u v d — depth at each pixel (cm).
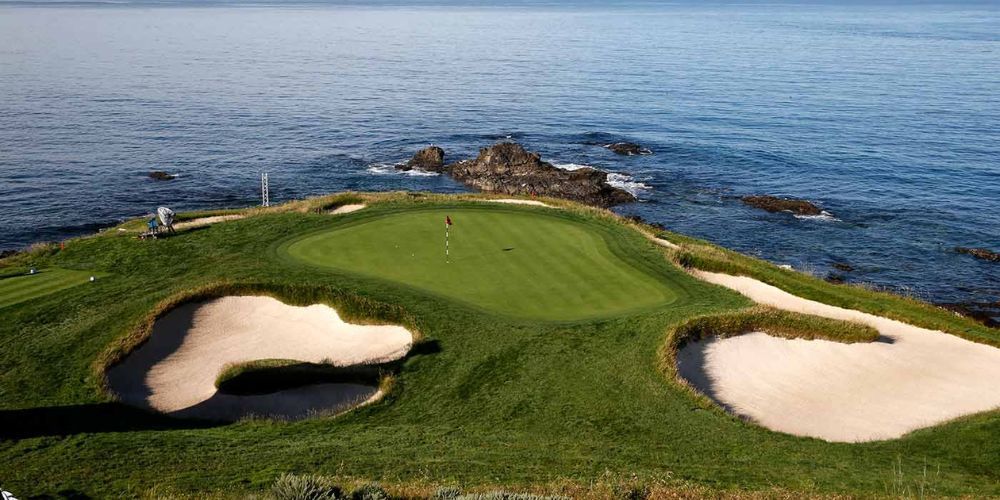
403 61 17862
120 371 2789
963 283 5241
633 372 2750
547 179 7375
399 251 3756
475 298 3253
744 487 2075
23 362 2734
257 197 7144
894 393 2869
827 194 7275
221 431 2388
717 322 3111
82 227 6228
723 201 7075
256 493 1877
